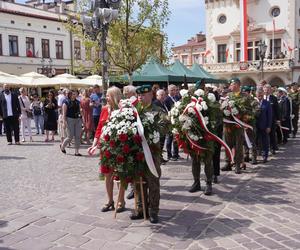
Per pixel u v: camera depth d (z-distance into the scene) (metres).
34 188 7.44
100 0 9.99
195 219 5.59
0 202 6.50
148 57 18.25
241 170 9.01
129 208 6.16
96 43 17.00
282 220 5.50
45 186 7.59
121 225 5.38
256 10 37.88
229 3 39.06
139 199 5.64
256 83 37.56
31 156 11.27
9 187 7.53
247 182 7.80
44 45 39.00
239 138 8.61
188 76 17.95
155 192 5.42
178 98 10.70
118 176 5.41
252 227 5.24
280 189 7.22
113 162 5.39
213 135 6.75
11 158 10.92
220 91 11.71
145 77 16.58
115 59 17.58
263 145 10.08
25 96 14.91
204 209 6.05
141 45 17.89
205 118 6.70
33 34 37.91
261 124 9.93
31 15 37.34
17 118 14.05
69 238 4.95
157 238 4.91
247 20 38.28
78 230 5.21
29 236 5.02
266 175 8.47
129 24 17.31
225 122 8.58
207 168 6.85
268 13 37.19
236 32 38.41
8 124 13.96
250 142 9.60
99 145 5.62
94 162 10.25
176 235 5.01
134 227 5.30
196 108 6.68
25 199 6.68
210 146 6.79
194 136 6.71
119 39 17.14
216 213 5.85
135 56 17.94
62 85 24.53
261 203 6.32
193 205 6.26
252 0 37.75
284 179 8.06
